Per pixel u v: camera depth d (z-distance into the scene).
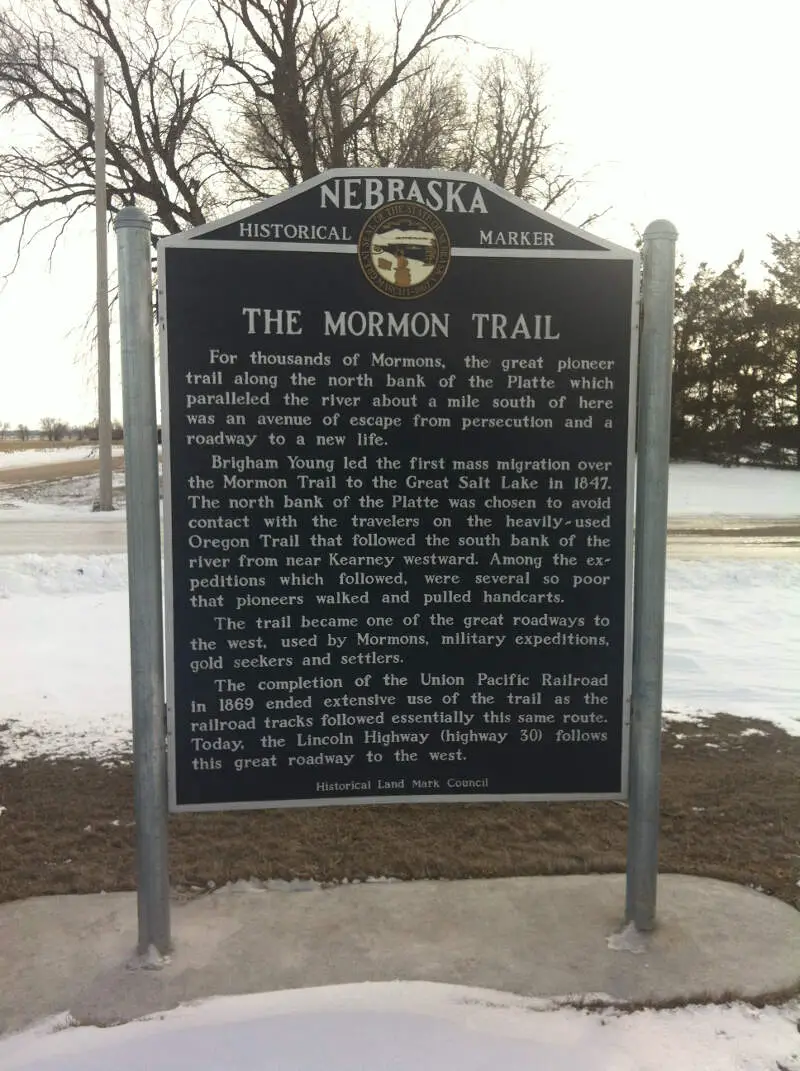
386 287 3.18
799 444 37.72
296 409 3.19
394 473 3.24
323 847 3.95
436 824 4.23
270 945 3.14
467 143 24.36
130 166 21.98
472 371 3.23
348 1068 2.50
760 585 10.40
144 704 3.04
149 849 3.04
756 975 2.96
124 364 3.03
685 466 37.75
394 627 3.29
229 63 21.75
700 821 4.20
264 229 3.13
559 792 3.37
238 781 3.27
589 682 3.35
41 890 3.56
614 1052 2.57
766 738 5.38
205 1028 2.65
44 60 21.09
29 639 7.78
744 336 39.12
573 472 3.29
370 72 22.41
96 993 2.85
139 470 3.04
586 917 3.34
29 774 4.80
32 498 24.98
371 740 3.31
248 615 3.23
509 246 3.21
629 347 3.26
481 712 3.34
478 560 3.29
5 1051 2.57
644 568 3.22
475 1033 2.64
